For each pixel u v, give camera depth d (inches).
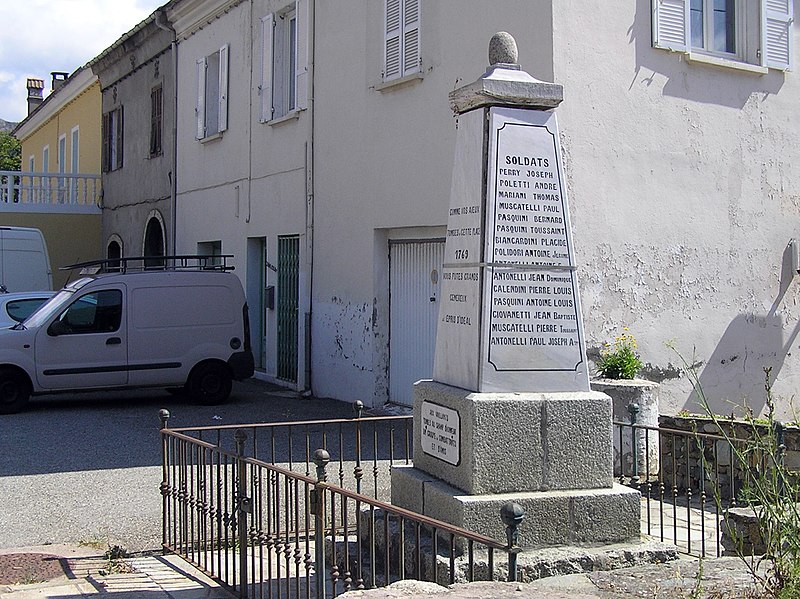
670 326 424.8
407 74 464.4
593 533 211.6
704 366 434.6
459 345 224.1
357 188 515.2
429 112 454.3
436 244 465.1
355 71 516.4
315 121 559.2
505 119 219.5
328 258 544.7
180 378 523.2
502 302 215.6
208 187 721.0
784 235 460.8
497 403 210.2
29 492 334.0
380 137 493.7
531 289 217.8
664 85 423.2
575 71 396.8
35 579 244.2
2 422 471.2
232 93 678.5
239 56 667.4
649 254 418.6
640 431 344.2
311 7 561.6
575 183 397.7
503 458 210.4
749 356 448.8
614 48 408.2
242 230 662.5
